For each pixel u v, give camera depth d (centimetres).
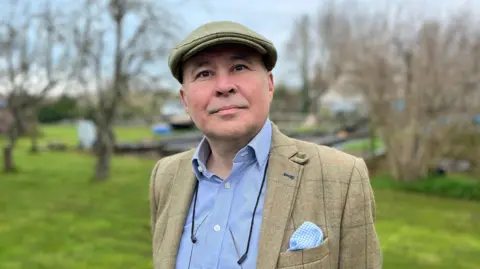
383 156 1309
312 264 124
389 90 1083
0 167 1402
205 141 151
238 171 139
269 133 143
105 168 1196
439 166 1146
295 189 133
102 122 1196
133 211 827
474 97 1031
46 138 2559
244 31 131
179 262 142
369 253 133
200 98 134
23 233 679
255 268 128
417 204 881
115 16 1114
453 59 1030
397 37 1080
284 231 129
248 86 133
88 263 546
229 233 134
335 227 130
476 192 939
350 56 1211
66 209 842
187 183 154
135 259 562
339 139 1991
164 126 2723
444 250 600
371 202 139
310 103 3722
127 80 1181
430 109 1037
